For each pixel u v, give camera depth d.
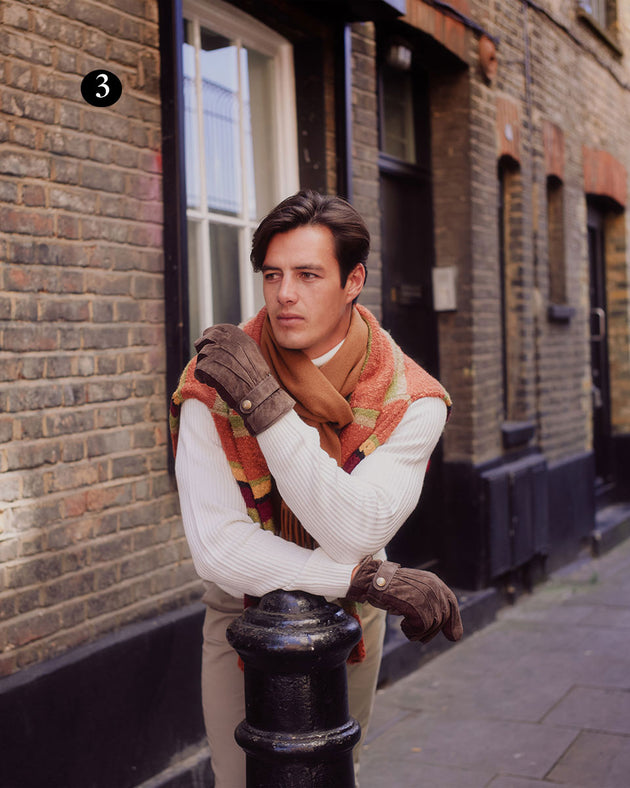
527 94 6.25
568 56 7.12
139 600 2.99
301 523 1.45
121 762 2.82
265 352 1.55
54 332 2.66
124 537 2.92
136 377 2.97
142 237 3.00
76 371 2.73
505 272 6.24
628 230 8.87
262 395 1.36
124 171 2.92
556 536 6.58
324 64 4.09
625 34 8.66
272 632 1.37
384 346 1.63
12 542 2.52
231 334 1.40
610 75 8.24
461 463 5.29
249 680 1.43
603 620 5.29
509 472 5.55
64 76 2.71
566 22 7.03
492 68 5.51
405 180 5.19
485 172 5.51
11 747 2.44
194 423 1.55
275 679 1.39
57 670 2.58
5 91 2.51
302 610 1.41
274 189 4.10
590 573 6.58
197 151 3.57
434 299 5.36
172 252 3.06
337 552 1.42
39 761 2.53
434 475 5.33
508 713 3.86
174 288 3.06
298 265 1.42
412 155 5.32
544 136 6.55
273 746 1.37
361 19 4.09
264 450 1.38
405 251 5.20
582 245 7.47
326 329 1.47
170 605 3.12
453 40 5.06
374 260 4.43
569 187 7.18
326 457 1.40
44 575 2.62
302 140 4.14
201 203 3.59
